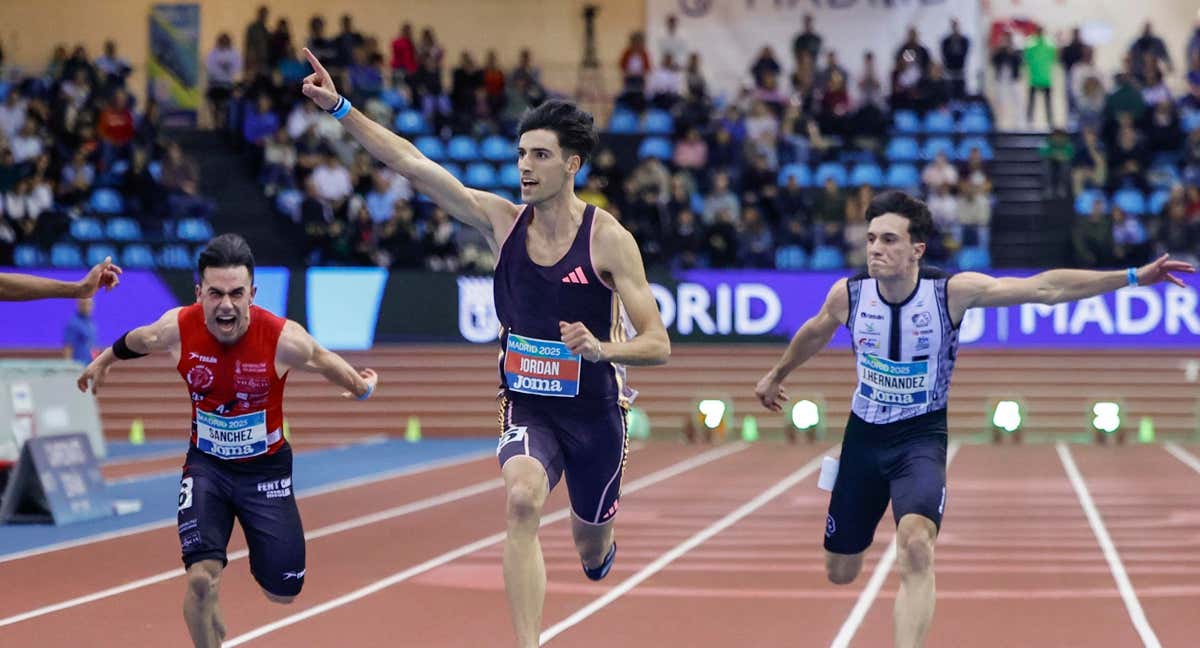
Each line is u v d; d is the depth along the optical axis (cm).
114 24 3141
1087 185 2770
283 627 783
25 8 3147
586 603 869
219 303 574
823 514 1364
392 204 2666
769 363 2545
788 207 2619
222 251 578
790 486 1641
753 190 2642
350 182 2695
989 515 1349
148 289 2528
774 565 1031
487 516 1341
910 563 574
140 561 1044
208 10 3133
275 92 2800
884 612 836
